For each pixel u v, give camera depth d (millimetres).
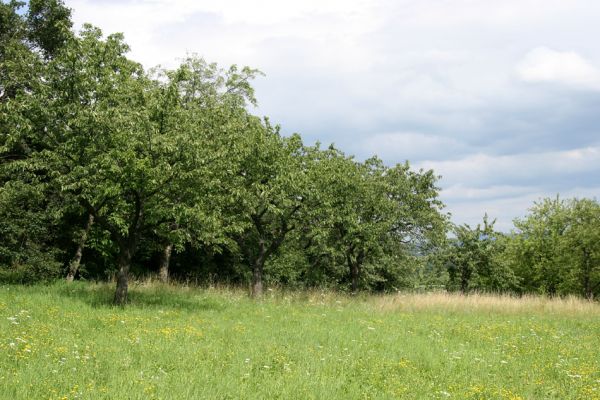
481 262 36062
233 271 35625
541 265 44688
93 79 17781
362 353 11242
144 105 18375
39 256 21797
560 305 23500
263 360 9875
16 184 19719
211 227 19312
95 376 7988
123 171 16203
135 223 17812
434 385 8820
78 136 16828
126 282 17578
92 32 18250
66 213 25281
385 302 22891
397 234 28547
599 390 8984
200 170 16969
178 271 35094
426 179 28672
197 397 7141
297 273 35562
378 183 27906
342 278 36156
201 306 18359
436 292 26109
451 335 14992
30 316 13078
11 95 22938
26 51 23484
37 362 8398
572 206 44250
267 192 21391
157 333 11805
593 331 17594
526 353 12500
